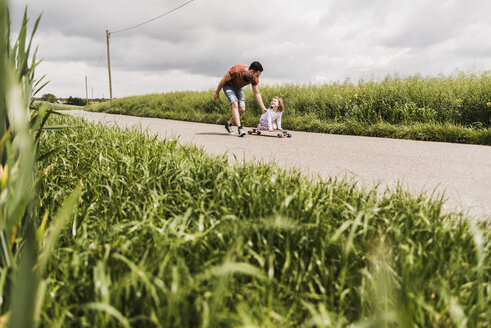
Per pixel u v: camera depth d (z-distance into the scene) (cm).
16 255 122
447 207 267
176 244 137
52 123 580
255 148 578
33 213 156
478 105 762
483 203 277
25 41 137
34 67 145
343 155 505
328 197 207
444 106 817
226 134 815
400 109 849
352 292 136
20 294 71
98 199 224
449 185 333
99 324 106
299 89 1284
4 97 119
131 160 308
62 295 124
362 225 151
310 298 135
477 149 553
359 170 402
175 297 103
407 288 125
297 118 988
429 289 129
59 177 289
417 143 637
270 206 183
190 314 114
